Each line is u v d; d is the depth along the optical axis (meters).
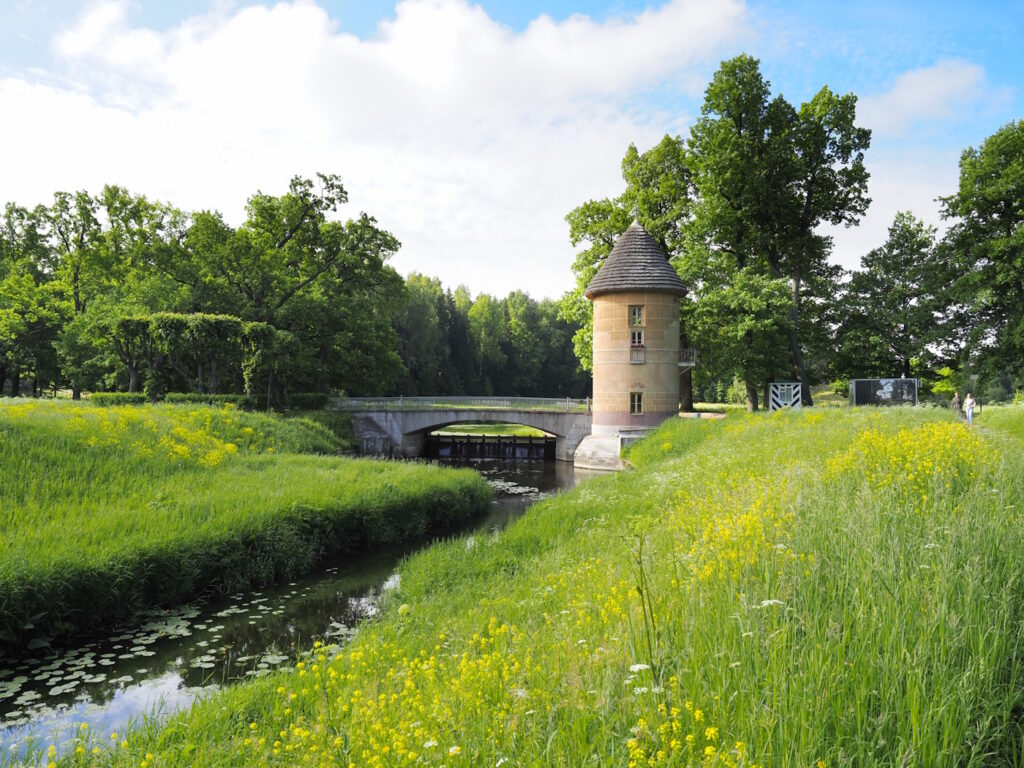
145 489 15.09
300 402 43.41
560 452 44.31
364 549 15.79
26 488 13.72
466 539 15.55
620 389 36.25
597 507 14.85
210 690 7.83
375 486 18.03
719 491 10.36
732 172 35.69
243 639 9.84
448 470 23.08
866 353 39.22
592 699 3.76
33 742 6.39
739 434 21.62
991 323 36.59
